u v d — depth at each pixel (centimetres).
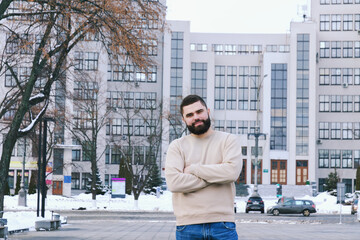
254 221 3562
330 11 9956
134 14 2081
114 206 5497
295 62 9388
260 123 9625
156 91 9525
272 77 9481
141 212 4794
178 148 502
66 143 7600
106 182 9294
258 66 9856
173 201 497
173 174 483
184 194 486
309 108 9331
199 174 476
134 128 9344
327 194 7756
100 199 6594
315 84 9362
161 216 4109
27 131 2336
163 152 9000
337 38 9931
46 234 2138
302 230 2584
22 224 2488
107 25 1991
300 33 9419
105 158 9300
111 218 3728
